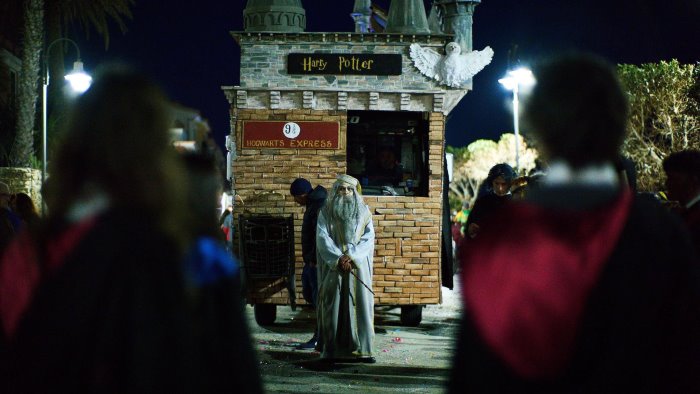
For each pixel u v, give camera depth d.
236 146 11.48
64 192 2.21
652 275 2.20
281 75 11.46
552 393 2.16
